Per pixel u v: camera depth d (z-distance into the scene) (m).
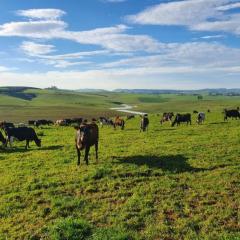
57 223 13.46
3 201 16.52
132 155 24.89
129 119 69.50
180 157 23.80
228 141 29.75
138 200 15.85
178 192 16.75
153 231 12.88
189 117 48.41
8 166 23.48
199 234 12.51
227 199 15.67
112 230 12.95
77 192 17.36
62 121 62.19
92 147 29.53
